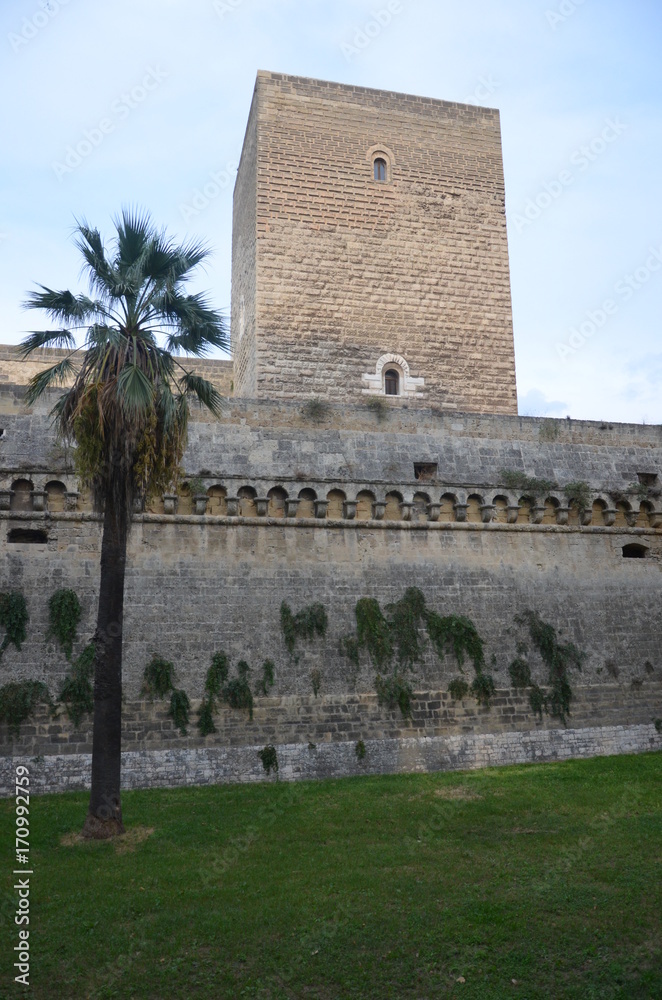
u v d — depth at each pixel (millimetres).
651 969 11625
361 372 33156
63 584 23484
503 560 27500
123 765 22125
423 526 26797
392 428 27672
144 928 12828
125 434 17375
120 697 18078
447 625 26109
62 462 24172
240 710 23500
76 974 11539
